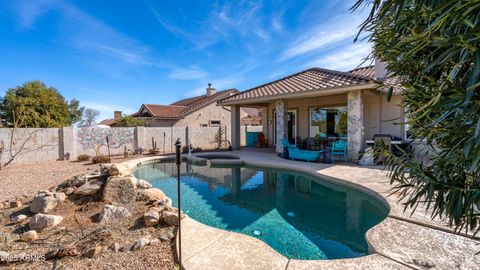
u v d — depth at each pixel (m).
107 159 12.54
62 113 21.91
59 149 13.52
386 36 2.04
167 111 24.92
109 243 3.84
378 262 3.16
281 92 12.84
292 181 9.64
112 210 4.91
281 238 4.91
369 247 3.67
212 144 21.44
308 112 16.52
